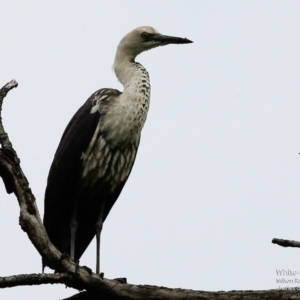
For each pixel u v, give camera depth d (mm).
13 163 8891
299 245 8891
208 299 9398
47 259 9219
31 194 9016
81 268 9414
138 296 9547
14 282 8570
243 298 9336
